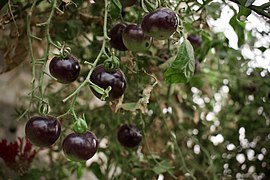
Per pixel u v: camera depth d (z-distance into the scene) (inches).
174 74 29.0
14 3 35.3
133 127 35.7
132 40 29.5
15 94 55.9
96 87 26.6
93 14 37.7
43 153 53.3
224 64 48.8
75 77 28.4
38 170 44.1
